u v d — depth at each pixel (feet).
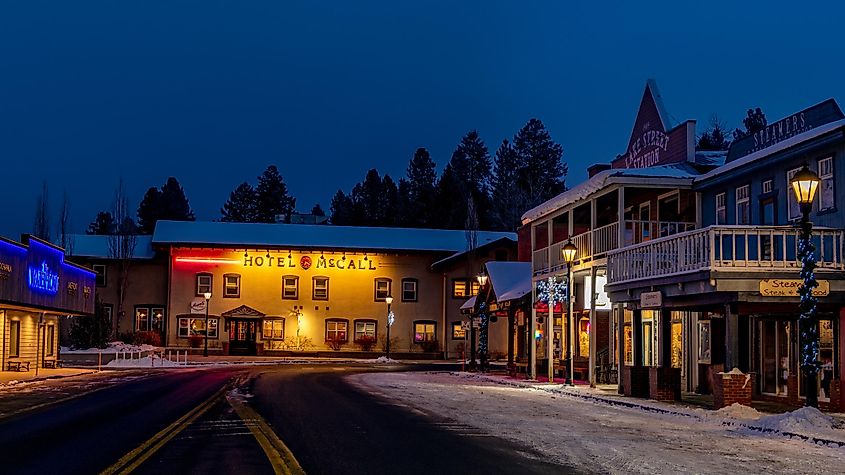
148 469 37.24
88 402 73.87
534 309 119.03
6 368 122.62
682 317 94.43
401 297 214.48
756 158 80.74
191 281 207.31
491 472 37.50
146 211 388.78
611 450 45.24
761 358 81.71
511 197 326.03
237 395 80.89
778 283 65.92
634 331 84.43
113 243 207.10
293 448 44.21
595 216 99.91
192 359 181.37
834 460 43.21
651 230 93.40
